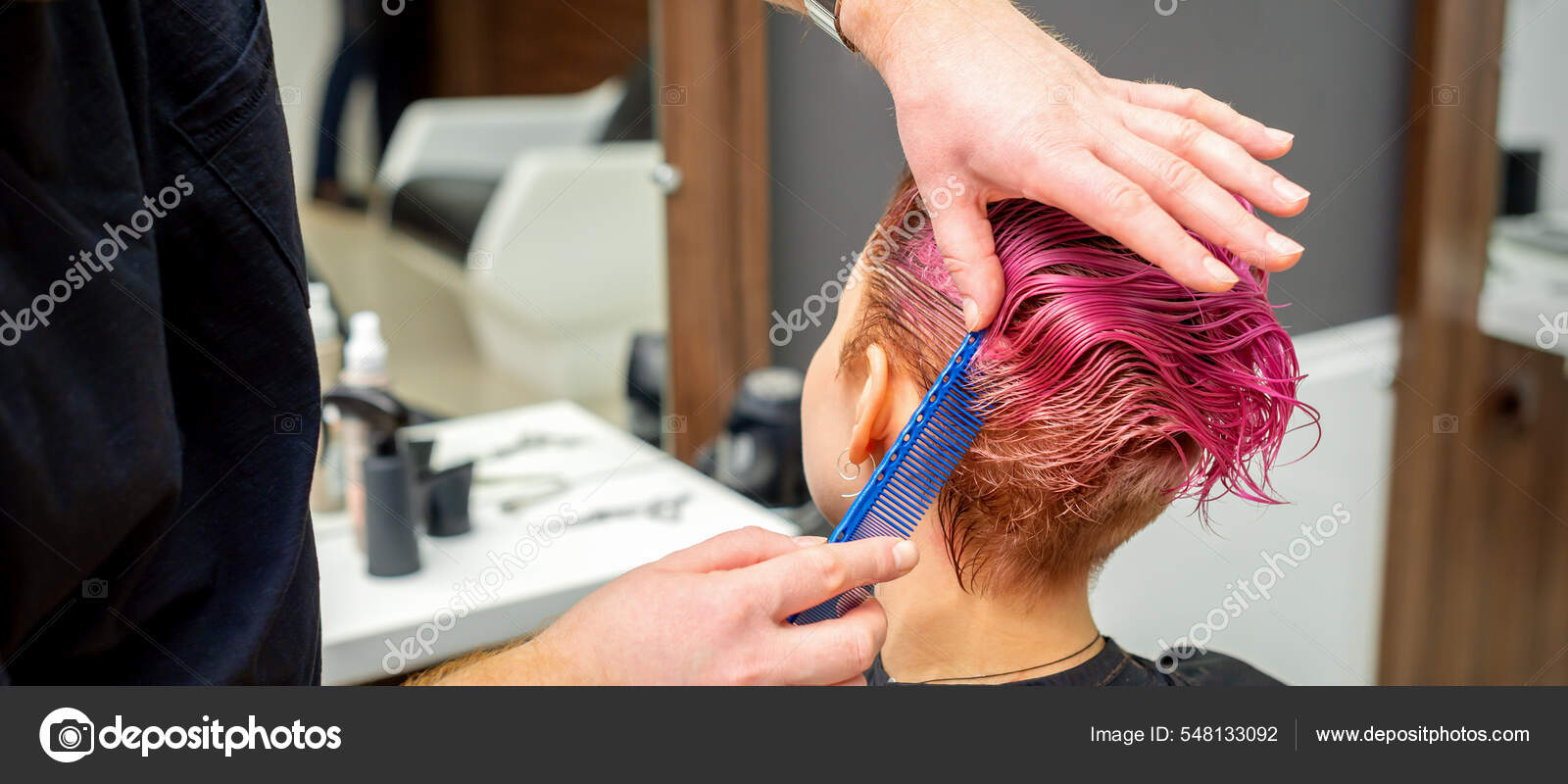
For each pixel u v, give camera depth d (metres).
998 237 0.55
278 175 0.54
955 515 0.59
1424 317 1.62
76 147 0.45
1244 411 0.56
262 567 0.53
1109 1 1.48
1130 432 0.54
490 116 2.74
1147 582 1.52
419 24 2.94
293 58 2.90
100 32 0.45
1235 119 0.54
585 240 2.06
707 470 1.73
